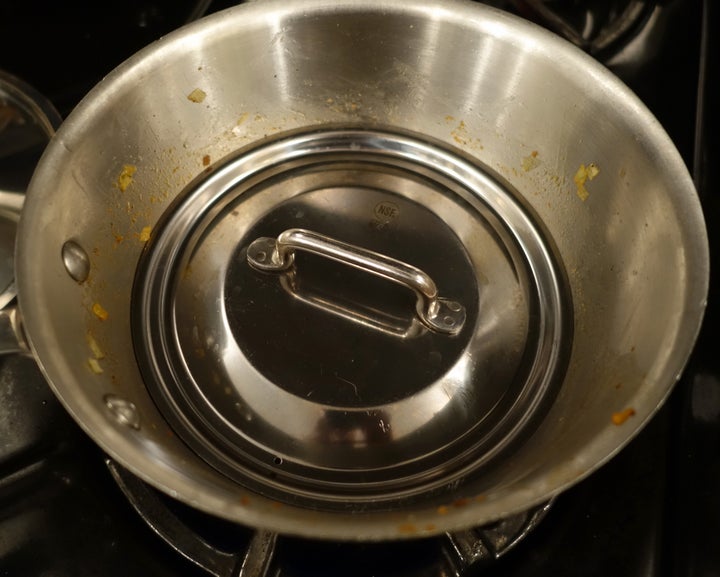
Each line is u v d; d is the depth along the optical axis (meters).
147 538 0.32
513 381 0.37
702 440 0.34
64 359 0.29
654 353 0.30
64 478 0.33
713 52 0.42
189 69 0.37
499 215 0.42
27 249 0.30
